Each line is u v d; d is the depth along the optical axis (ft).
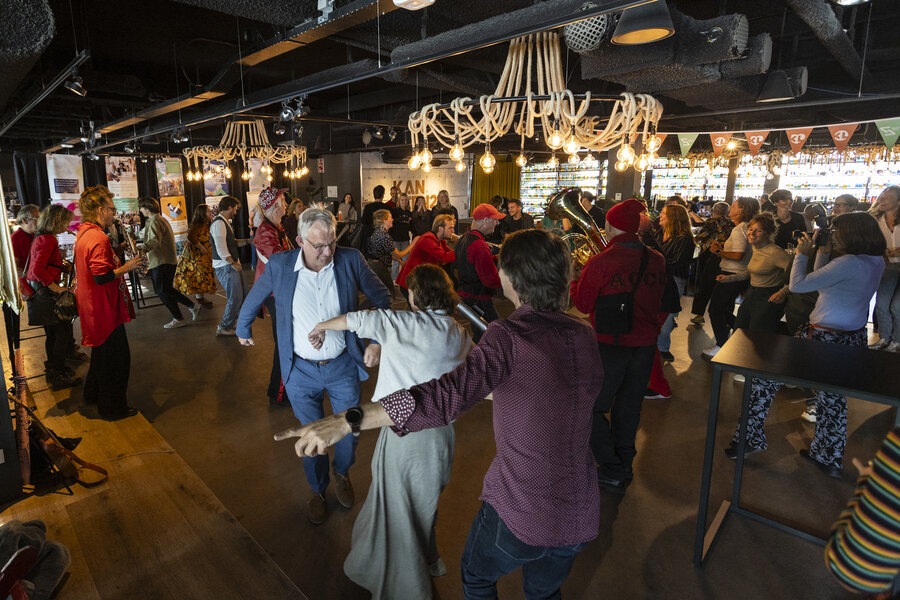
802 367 6.67
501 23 10.02
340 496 8.75
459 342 6.55
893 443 2.58
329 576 7.27
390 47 13.30
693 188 50.31
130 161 34.60
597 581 7.11
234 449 10.78
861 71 15.08
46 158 31.55
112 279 10.81
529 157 44.24
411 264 14.42
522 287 4.52
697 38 10.75
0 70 7.84
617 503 8.88
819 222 21.99
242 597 6.71
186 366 15.74
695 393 13.47
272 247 13.15
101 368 11.42
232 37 19.02
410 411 3.90
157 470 9.67
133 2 15.37
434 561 6.98
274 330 12.49
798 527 8.18
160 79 25.61
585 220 10.82
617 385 8.96
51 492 8.88
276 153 34.12
